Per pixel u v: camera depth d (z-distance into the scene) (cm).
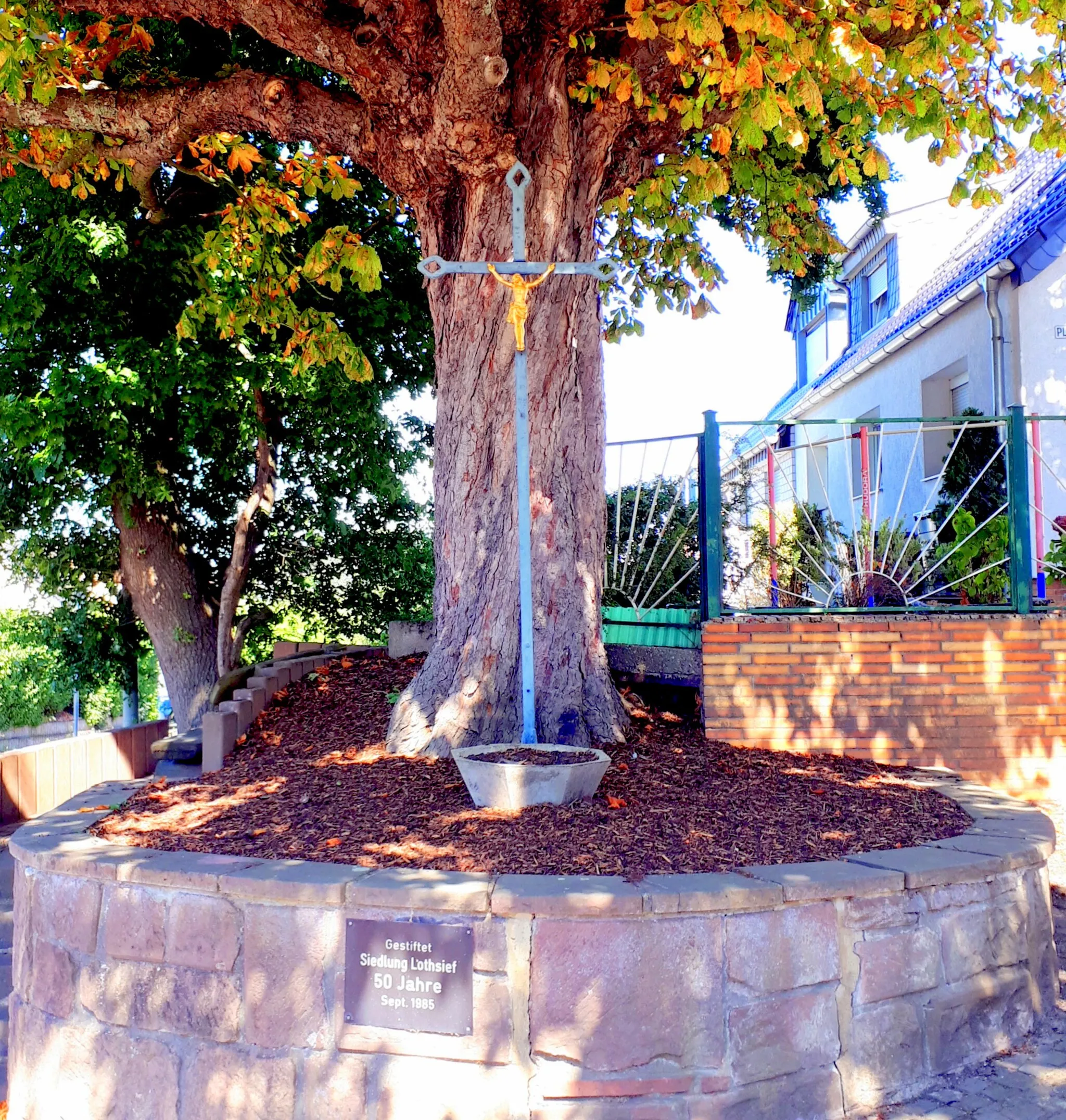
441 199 616
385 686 748
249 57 1177
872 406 1584
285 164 1022
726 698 628
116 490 1237
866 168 612
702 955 344
